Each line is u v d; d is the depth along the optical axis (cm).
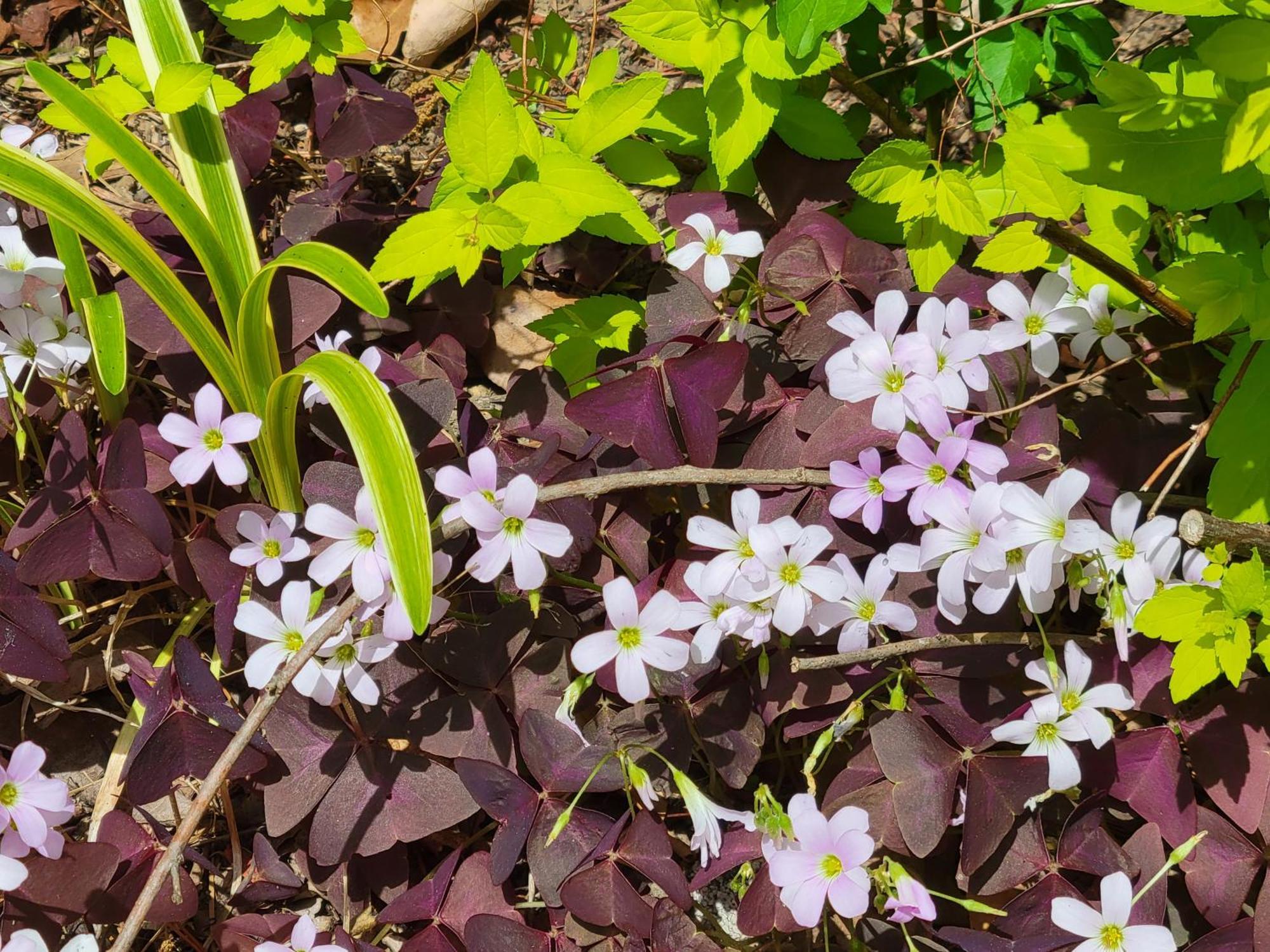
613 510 52
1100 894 49
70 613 55
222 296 52
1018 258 50
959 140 62
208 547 52
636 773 48
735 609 48
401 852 51
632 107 53
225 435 50
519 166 53
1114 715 52
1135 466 52
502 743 50
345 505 51
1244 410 48
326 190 59
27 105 63
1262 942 48
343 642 48
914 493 48
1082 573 47
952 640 49
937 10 56
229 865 53
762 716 51
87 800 54
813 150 56
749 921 49
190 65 52
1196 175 47
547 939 49
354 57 63
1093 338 51
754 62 52
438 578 48
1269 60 43
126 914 49
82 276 53
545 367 54
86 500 52
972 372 49
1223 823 49
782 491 51
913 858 51
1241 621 46
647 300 54
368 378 48
